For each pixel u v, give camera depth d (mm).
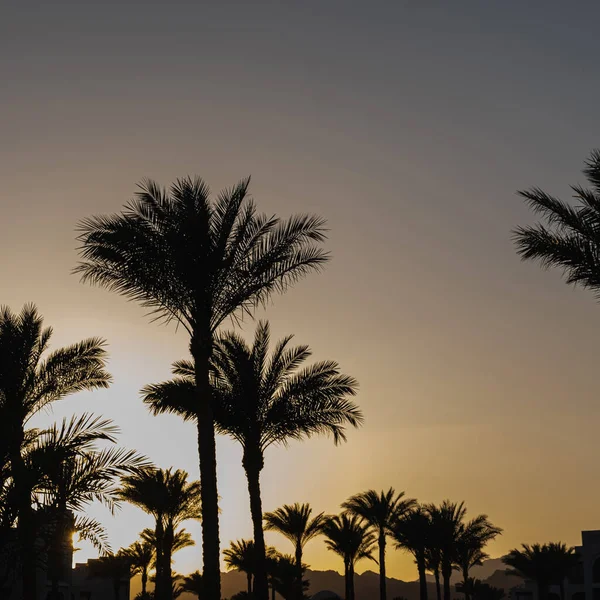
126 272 21750
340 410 30750
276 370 30984
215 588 20484
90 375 25938
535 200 20484
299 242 22812
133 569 72062
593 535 60125
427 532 56531
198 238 21594
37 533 18672
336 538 60344
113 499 18641
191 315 22250
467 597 69188
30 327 24922
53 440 18328
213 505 21000
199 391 21672
